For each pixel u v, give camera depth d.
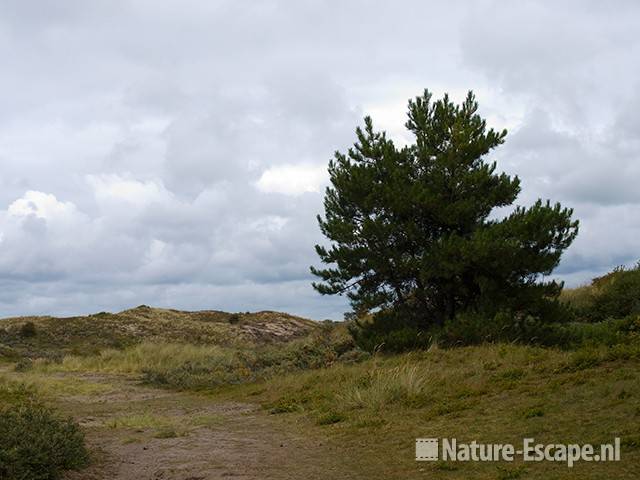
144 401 17.27
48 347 40.44
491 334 16.89
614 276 24.16
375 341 19.16
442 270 18.20
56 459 7.54
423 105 21.00
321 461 8.10
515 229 17.34
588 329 18.11
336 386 14.80
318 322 60.16
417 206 19.12
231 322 54.62
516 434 7.90
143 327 48.97
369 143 21.08
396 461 7.66
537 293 18.16
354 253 19.61
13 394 16.70
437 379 12.97
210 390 19.64
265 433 10.84
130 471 8.00
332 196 21.28
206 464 8.14
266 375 21.23
